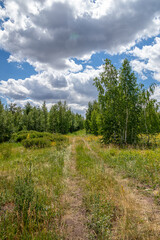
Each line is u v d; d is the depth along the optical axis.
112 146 12.84
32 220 2.43
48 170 5.84
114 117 14.48
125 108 14.28
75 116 75.00
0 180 4.43
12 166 6.82
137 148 11.22
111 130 14.66
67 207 3.10
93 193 3.42
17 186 2.98
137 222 2.44
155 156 6.96
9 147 11.03
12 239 2.11
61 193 3.78
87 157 8.50
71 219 2.71
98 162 6.88
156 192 3.59
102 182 4.26
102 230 2.18
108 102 14.83
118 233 2.22
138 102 14.49
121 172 5.44
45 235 2.14
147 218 2.51
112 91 14.50
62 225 2.50
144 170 5.12
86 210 2.97
